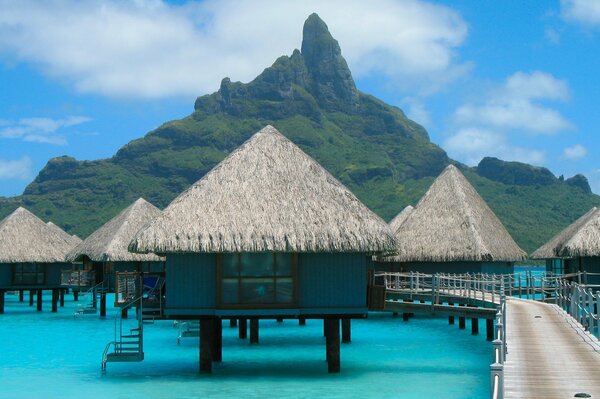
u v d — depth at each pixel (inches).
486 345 1219.2
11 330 1472.7
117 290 943.7
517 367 610.2
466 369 946.1
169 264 868.6
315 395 762.2
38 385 845.8
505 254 1598.2
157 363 1022.4
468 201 1633.9
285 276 869.2
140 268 1699.1
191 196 877.2
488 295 1299.2
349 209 883.4
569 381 549.3
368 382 844.0
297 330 1450.5
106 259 1572.3
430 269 1611.7
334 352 908.6
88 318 1742.1
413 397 746.8
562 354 676.7
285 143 943.0
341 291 876.0
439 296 1177.4
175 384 842.2
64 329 1489.9
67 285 1753.2
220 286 862.5
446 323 1624.0
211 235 842.2
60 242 1836.9
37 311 1950.1
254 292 866.1
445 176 1697.8
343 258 879.1
